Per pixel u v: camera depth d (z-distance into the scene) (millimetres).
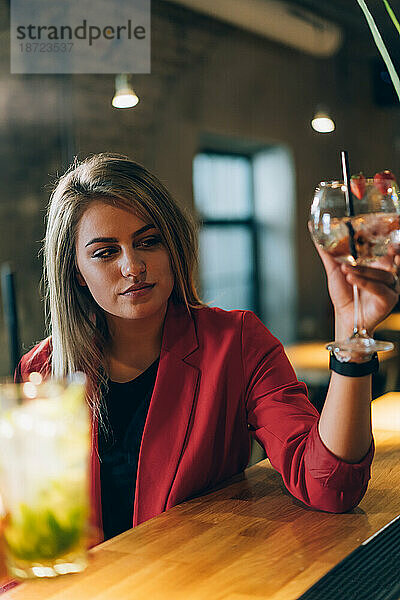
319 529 1079
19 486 737
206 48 5504
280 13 5531
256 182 6262
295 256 6230
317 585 890
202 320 1449
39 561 755
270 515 1143
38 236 4633
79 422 747
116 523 1424
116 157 1453
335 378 1111
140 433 1425
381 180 1033
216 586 900
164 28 5156
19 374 1635
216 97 5613
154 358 1452
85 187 1381
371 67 6836
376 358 1109
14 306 2932
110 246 1349
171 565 963
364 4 1067
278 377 1392
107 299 1360
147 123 5129
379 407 1839
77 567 773
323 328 6312
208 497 1238
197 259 1488
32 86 4605
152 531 1087
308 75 6352
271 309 6316
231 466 1420
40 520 744
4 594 902
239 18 5418
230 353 1396
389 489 1253
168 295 1381
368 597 854
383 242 1036
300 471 1177
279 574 929
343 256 1051
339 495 1121
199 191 5742
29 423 727
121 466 1425
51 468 739
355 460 1118
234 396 1395
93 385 1456
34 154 4621
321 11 5910
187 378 1388
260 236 6312
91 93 4809
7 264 4445
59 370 1503
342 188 1047
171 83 5273
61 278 1449
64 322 1474
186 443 1355
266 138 6023
